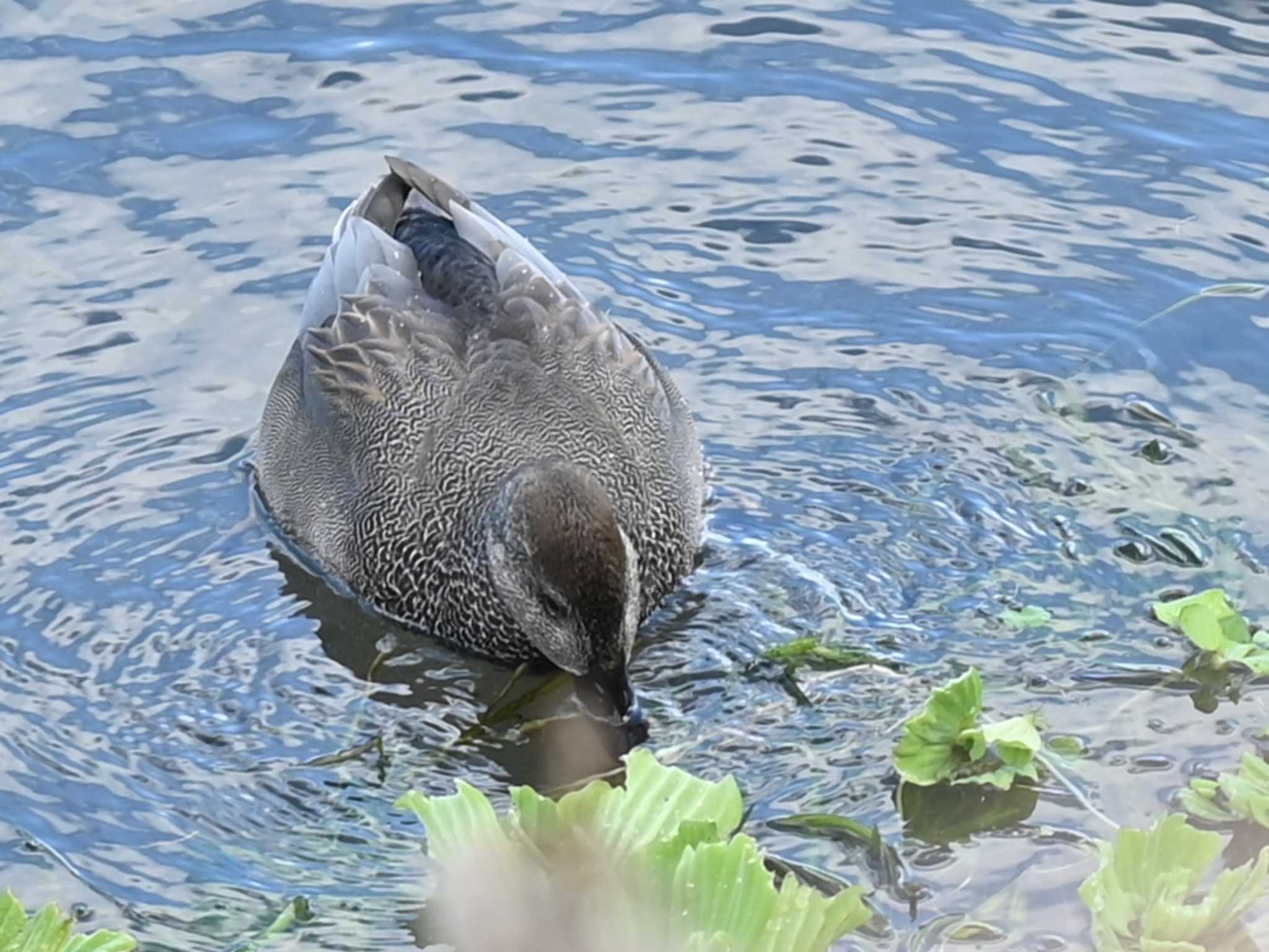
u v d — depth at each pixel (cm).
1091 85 2272
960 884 1370
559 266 2070
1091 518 1748
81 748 1527
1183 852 1329
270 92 2281
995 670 1576
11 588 1705
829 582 1698
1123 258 2053
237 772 1507
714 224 2125
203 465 1862
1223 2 2378
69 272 2050
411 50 2347
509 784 1501
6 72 2294
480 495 1684
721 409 1909
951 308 2012
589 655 1558
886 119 2242
